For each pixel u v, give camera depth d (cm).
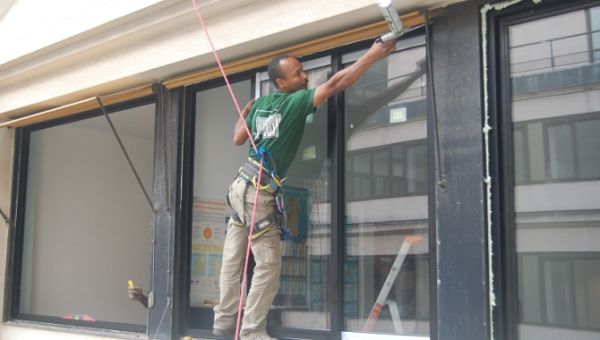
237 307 381
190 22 423
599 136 296
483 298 306
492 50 322
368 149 372
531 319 301
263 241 358
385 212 361
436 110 329
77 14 471
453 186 322
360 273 367
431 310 330
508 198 312
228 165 454
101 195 630
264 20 387
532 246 305
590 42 303
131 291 449
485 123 317
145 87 471
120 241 648
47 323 534
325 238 382
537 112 311
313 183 392
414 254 347
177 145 452
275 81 376
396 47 362
